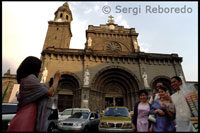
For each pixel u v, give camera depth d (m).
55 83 2.62
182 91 3.76
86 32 31.03
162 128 3.29
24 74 2.51
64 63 23.73
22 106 2.24
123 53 25.95
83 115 10.72
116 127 7.34
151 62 25.69
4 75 26.08
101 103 22.58
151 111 3.73
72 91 22.92
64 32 29.55
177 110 3.54
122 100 24.45
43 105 2.31
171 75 24.50
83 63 24.12
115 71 24.36
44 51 23.98
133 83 23.58
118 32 31.77
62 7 35.91
